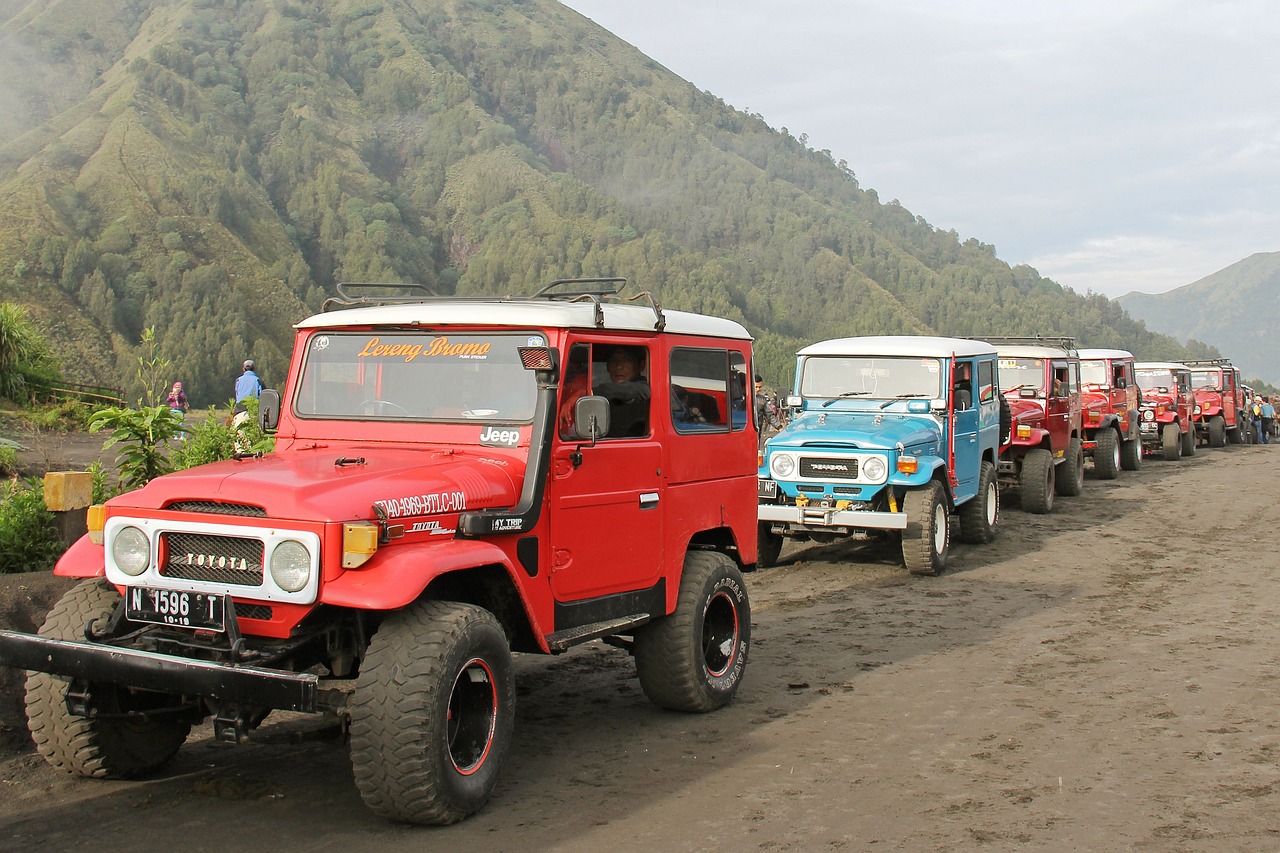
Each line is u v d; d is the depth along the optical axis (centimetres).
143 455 900
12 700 591
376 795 458
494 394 562
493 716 499
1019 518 1588
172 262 18012
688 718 658
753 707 680
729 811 503
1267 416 3912
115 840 466
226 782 537
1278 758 569
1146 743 598
